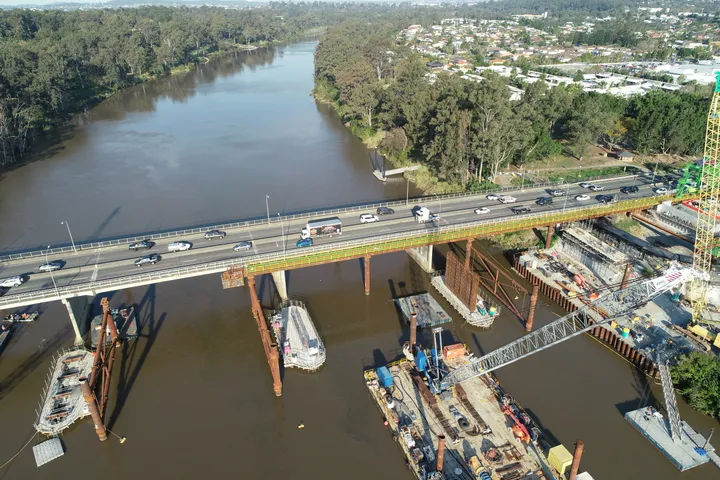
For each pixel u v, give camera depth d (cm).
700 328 9431
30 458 7450
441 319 10394
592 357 9512
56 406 8181
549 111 18412
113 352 9269
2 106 19388
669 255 11881
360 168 19012
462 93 16225
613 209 12500
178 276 9619
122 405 8356
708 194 12431
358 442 7738
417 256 12500
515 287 11556
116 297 11081
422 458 7281
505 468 7150
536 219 11825
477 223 11581
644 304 9256
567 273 11594
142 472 7250
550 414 8200
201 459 7450
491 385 8619
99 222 14462
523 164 17225
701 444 7562
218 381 8869
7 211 15250
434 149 16312
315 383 8844
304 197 16250
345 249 10419
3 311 10544
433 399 8281
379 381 8738
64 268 9950
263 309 10738
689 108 17388
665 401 8069
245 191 16725
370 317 10575
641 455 7500
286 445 7688
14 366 9150
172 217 14762
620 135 18362
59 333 9975
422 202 13350
